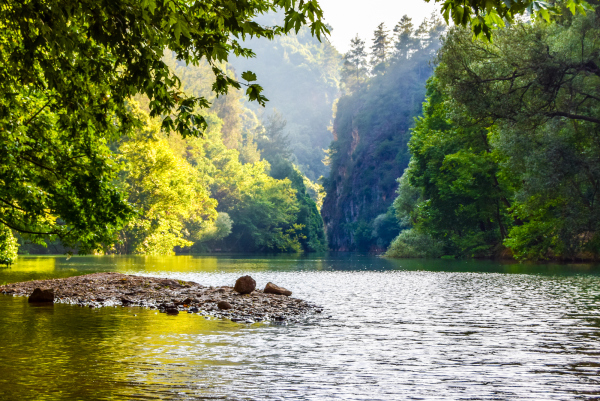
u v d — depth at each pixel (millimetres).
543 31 40906
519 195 45812
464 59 44562
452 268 44000
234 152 134000
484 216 62656
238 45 9328
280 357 9578
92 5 8398
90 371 8422
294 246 126688
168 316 14906
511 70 42406
